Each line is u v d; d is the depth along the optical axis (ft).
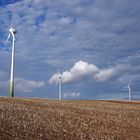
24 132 117.08
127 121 167.94
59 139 117.39
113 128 150.00
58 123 140.26
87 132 134.92
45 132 122.52
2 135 108.68
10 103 181.68
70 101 251.39
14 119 132.87
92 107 213.05
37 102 208.33
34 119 140.05
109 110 201.26
